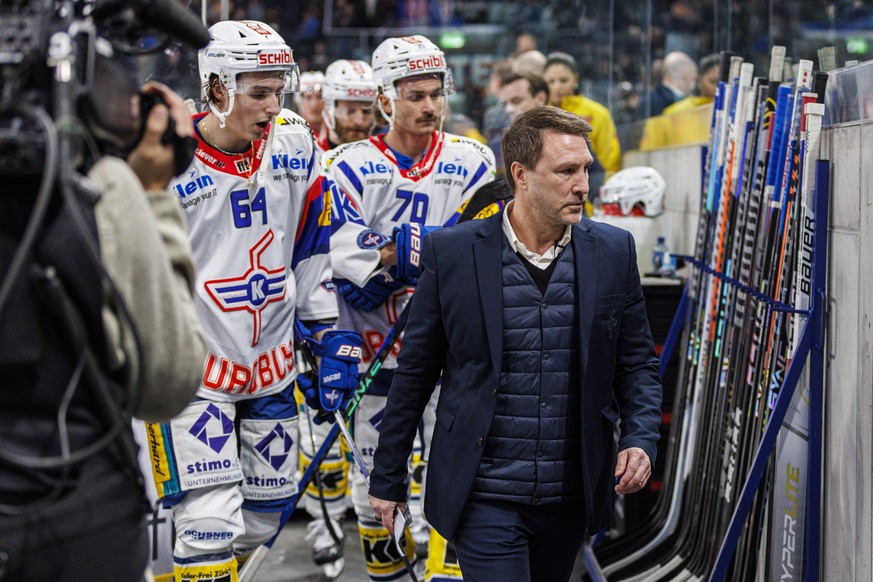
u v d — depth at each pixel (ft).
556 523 8.57
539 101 21.66
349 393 11.19
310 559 15.67
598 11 22.95
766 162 10.99
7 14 5.20
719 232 12.60
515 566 8.34
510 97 21.81
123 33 5.60
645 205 16.22
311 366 11.30
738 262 11.63
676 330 13.69
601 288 8.41
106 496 5.37
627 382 8.82
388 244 12.59
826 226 9.42
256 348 10.95
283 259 11.10
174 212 5.94
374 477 8.89
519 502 8.34
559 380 8.36
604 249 8.52
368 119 17.81
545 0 24.04
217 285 10.66
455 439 8.41
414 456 14.47
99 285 5.27
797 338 9.71
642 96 21.39
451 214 13.52
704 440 12.30
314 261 11.46
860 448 8.76
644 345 8.81
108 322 5.39
